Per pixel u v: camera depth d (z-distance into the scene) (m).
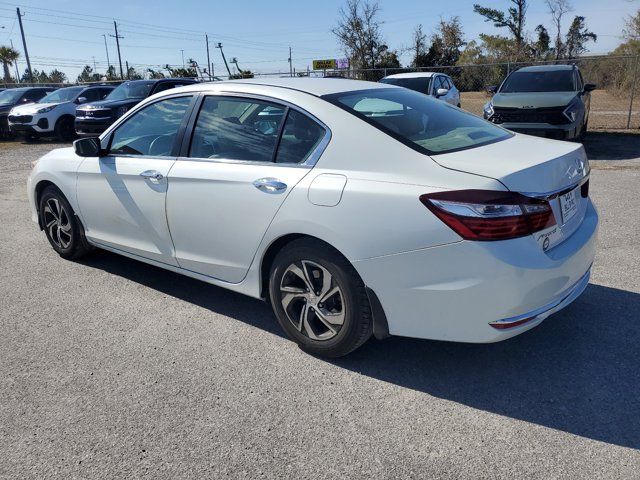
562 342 3.41
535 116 9.98
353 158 3.02
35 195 5.24
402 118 3.27
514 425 2.67
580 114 10.12
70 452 2.57
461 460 2.44
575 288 3.04
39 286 4.61
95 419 2.81
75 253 5.07
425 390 2.99
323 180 3.04
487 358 3.28
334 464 2.44
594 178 8.16
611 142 11.97
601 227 5.63
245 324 3.83
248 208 3.36
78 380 3.17
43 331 3.80
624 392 2.89
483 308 2.67
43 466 2.48
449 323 2.77
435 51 39.00
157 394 3.01
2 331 3.82
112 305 4.20
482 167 2.72
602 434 2.57
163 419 2.79
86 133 14.60
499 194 2.59
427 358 3.31
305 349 3.41
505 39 38.75
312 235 3.07
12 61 50.03
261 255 3.39
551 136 9.91
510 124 10.20
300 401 2.91
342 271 3.01
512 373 3.11
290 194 3.15
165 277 4.75
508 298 2.64
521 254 2.63
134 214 4.16
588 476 2.31
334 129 3.14
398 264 2.80
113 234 4.48
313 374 3.17
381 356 3.35
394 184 2.82
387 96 3.60
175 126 3.95
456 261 2.65
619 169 8.81
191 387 3.07
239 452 2.54
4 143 16.98
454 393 2.95
